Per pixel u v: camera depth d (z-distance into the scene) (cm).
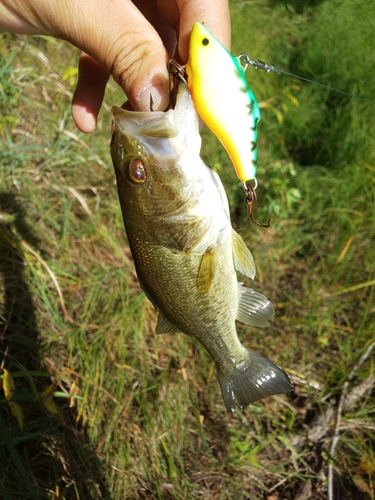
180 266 22
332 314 45
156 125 20
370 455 39
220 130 19
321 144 55
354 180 50
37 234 41
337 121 55
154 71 21
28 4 22
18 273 38
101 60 22
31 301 38
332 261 48
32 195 42
